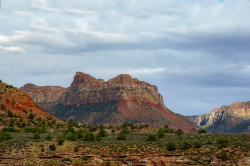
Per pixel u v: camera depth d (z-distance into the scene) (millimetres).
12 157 69938
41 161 69562
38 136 87250
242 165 64500
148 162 69688
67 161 69188
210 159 69188
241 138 83938
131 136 100875
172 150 76062
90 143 80875
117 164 69000
